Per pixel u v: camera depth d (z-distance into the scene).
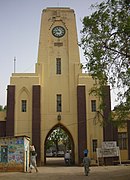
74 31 40.97
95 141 37.22
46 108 38.34
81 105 37.50
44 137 37.44
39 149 36.19
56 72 39.50
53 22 41.06
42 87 38.81
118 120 21.05
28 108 37.59
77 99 37.81
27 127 37.12
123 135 38.09
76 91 38.69
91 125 37.50
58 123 37.94
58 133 70.06
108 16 18.22
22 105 37.69
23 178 21.92
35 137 36.44
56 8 41.59
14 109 37.28
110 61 19.14
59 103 38.62
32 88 37.84
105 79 19.59
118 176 22.31
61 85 39.09
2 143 28.66
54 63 39.75
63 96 38.78
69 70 39.56
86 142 36.59
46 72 39.38
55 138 71.94
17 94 37.81
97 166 34.22
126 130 37.91
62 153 79.25
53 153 78.31
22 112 37.50
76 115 38.09
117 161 36.09
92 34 19.02
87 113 37.75
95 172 25.98
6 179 21.36
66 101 38.66
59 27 41.00
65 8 41.72
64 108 38.44
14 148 28.41
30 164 29.23
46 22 41.09
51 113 38.22
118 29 17.98
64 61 39.91
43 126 37.69
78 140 36.72
